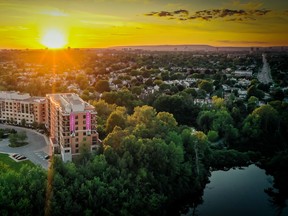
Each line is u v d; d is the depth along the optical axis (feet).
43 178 514.68
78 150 651.25
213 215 566.36
